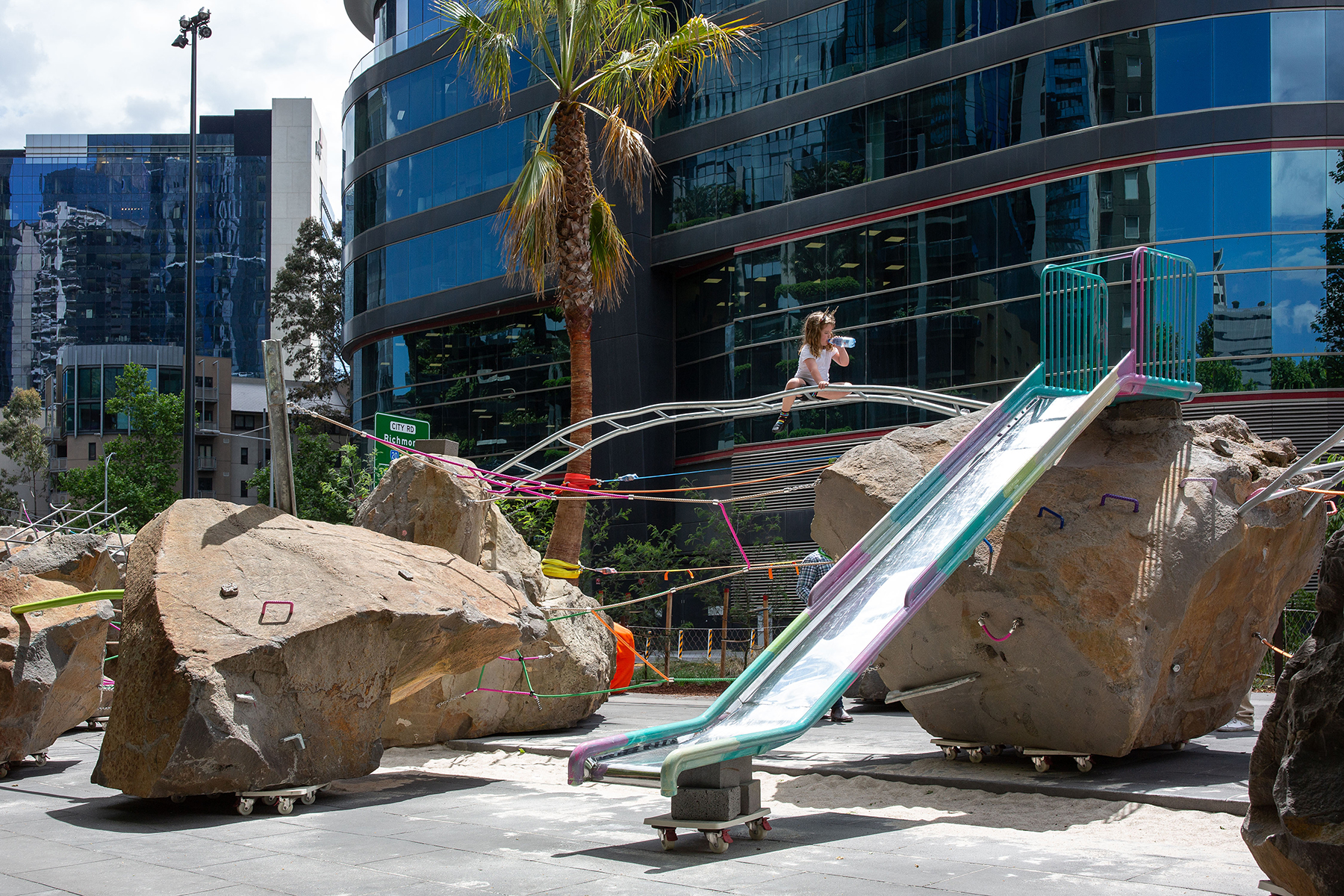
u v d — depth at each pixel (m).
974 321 26.14
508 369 35.44
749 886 5.16
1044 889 5.00
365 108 39.47
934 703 8.88
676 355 34.00
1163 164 23.55
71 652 9.61
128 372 47.81
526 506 24.55
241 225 127.44
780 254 30.09
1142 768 8.31
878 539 7.90
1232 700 9.18
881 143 28.25
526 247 17.27
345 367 62.16
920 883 5.16
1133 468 8.26
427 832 6.75
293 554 8.12
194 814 7.38
